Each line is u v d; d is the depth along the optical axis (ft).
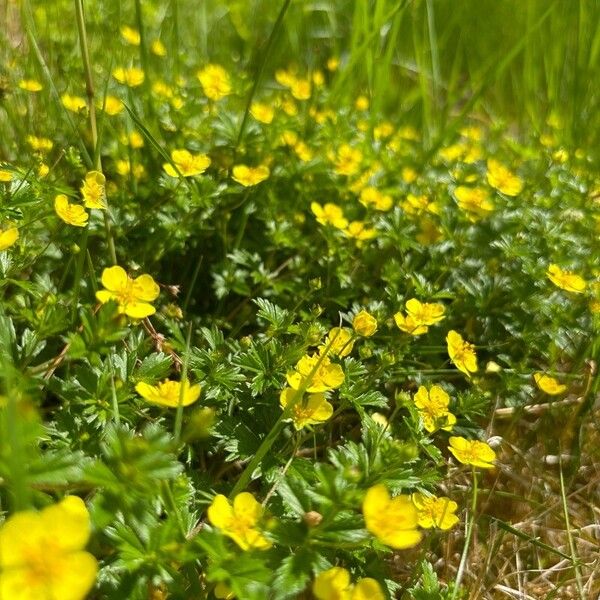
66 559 0.26
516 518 0.67
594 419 0.75
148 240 0.75
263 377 0.57
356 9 1.15
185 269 0.78
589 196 1.02
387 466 0.43
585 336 0.83
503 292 0.84
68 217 0.57
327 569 0.36
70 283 0.70
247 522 0.37
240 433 0.55
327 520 0.36
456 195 0.84
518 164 1.15
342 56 1.57
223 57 1.45
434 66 1.28
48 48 1.07
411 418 0.57
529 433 0.75
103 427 0.45
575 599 0.61
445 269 0.79
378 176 0.97
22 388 0.39
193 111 0.93
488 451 0.53
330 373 0.50
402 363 0.73
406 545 0.34
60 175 0.79
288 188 0.91
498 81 1.50
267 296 0.77
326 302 0.77
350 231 0.80
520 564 0.62
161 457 0.35
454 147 1.09
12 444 0.29
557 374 0.76
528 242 0.89
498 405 0.75
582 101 1.32
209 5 1.55
